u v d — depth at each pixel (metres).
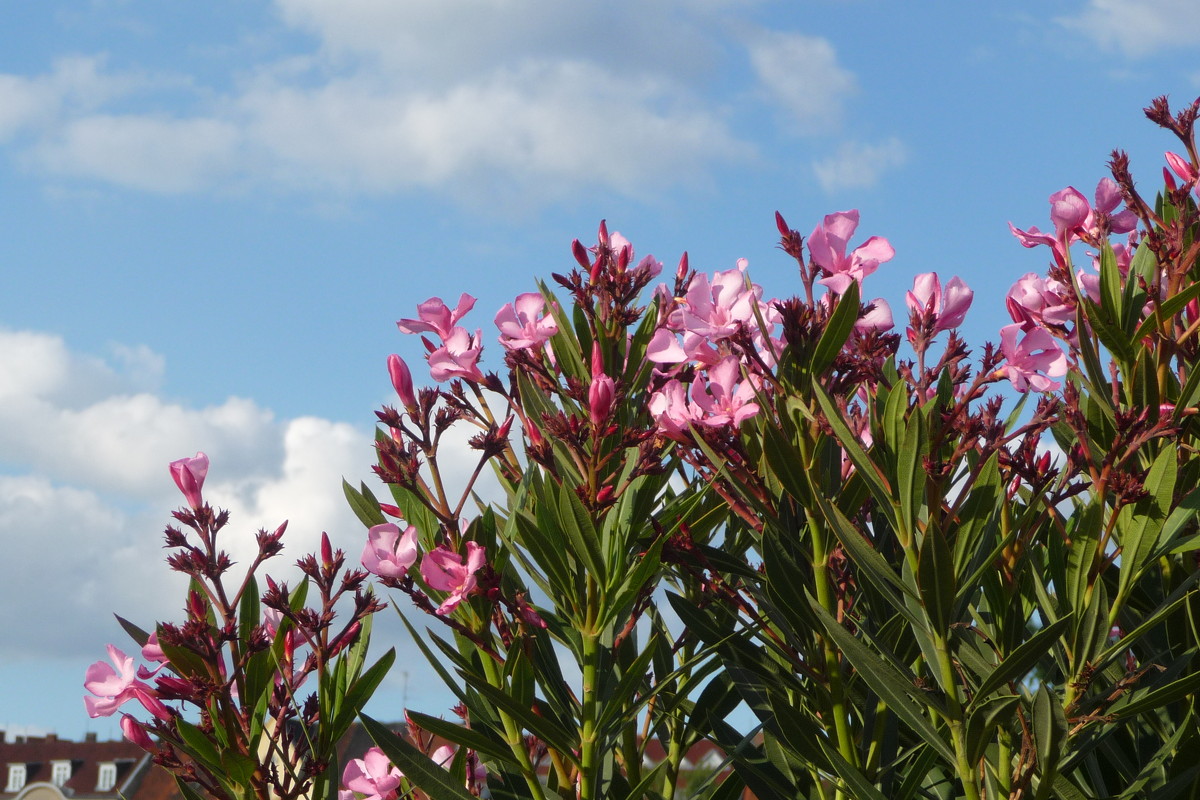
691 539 2.27
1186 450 2.24
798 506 2.26
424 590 2.27
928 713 2.20
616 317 2.32
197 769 2.25
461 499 2.22
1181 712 2.23
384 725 2.22
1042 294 2.23
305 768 2.24
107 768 20.91
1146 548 2.12
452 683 2.23
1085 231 2.21
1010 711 2.10
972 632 2.20
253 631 2.23
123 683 2.26
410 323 2.31
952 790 2.30
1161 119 2.25
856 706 2.28
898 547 2.27
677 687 2.38
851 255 2.21
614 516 2.24
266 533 2.24
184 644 2.21
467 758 2.36
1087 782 2.24
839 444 2.23
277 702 2.27
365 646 2.30
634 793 2.23
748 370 2.27
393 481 2.21
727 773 2.38
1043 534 2.26
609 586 2.22
